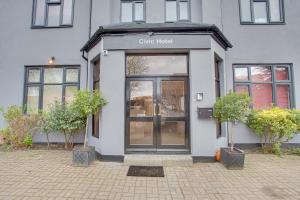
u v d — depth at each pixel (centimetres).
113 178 470
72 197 376
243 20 814
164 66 658
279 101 792
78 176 479
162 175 492
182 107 647
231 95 559
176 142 639
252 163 585
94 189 411
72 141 765
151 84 658
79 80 805
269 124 678
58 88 823
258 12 822
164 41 610
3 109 805
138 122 648
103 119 606
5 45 834
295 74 786
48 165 553
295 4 811
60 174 489
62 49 817
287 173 505
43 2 856
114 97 610
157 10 800
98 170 522
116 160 596
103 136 602
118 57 618
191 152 605
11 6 848
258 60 786
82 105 565
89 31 804
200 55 616
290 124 666
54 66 823
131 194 393
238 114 543
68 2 848
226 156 549
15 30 837
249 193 399
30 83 826
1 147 738
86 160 548
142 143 642
